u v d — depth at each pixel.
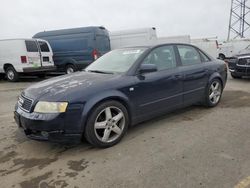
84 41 13.02
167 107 4.82
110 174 3.16
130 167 3.30
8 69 12.03
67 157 3.66
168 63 4.89
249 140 3.99
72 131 3.60
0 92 9.20
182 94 5.06
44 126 3.50
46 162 3.54
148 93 4.41
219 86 6.02
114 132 4.02
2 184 3.05
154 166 3.29
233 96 7.07
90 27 12.97
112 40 15.18
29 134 3.74
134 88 4.19
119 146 3.95
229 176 3.00
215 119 5.05
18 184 3.04
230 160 3.37
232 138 4.08
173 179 2.99
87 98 3.65
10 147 4.07
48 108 3.51
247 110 5.61
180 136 4.24
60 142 3.60
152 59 4.64
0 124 5.27
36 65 12.07
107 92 3.85
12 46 11.73
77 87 3.78
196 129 4.54
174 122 4.95
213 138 4.11
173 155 3.57
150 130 4.56
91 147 3.96
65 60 13.65
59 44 13.71
